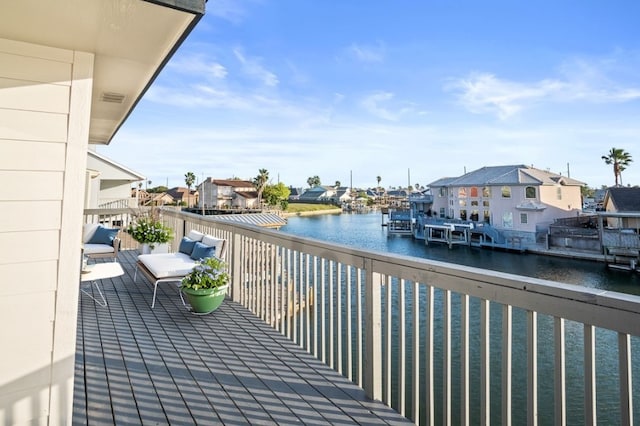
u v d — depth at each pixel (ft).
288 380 7.55
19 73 5.59
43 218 5.73
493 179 96.94
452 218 108.06
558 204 90.17
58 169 5.84
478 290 5.08
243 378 7.61
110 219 32.04
